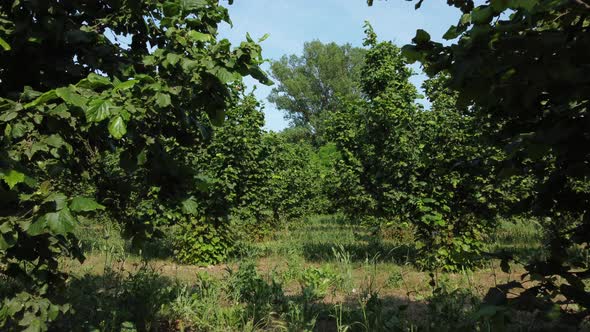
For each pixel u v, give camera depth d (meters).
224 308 5.84
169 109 3.34
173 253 11.18
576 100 1.83
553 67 1.65
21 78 3.47
